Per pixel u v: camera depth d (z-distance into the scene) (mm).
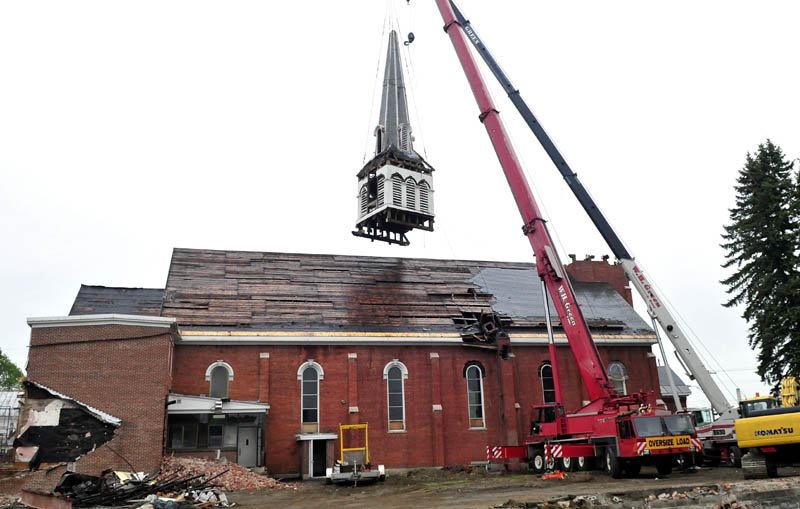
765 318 37188
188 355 32844
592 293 45125
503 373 37344
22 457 25859
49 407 26781
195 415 30734
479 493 22281
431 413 35875
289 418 33344
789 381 24938
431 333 37031
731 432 29344
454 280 42938
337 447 33656
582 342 28109
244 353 33656
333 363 34938
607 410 26703
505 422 36562
